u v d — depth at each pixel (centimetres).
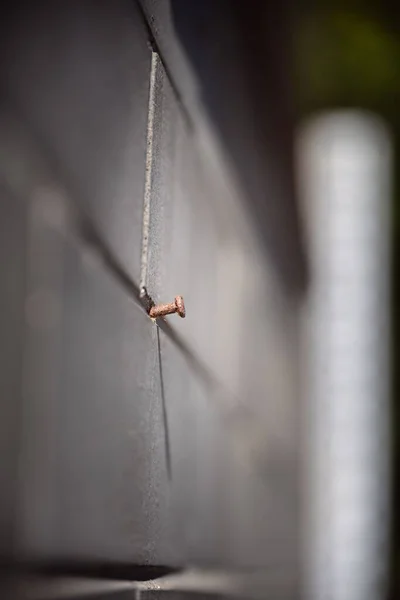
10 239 94
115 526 87
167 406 91
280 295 221
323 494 254
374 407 259
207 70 118
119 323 92
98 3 94
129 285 88
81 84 94
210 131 123
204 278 127
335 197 264
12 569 82
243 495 161
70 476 92
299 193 228
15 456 90
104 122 95
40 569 83
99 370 94
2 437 88
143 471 84
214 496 131
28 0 85
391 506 264
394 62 301
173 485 95
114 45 92
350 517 254
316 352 259
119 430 89
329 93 311
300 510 249
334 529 253
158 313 85
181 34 101
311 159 266
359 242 264
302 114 275
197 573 113
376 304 263
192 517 112
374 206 266
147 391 84
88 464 91
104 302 96
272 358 205
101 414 92
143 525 83
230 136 139
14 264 95
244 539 161
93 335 96
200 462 120
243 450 164
